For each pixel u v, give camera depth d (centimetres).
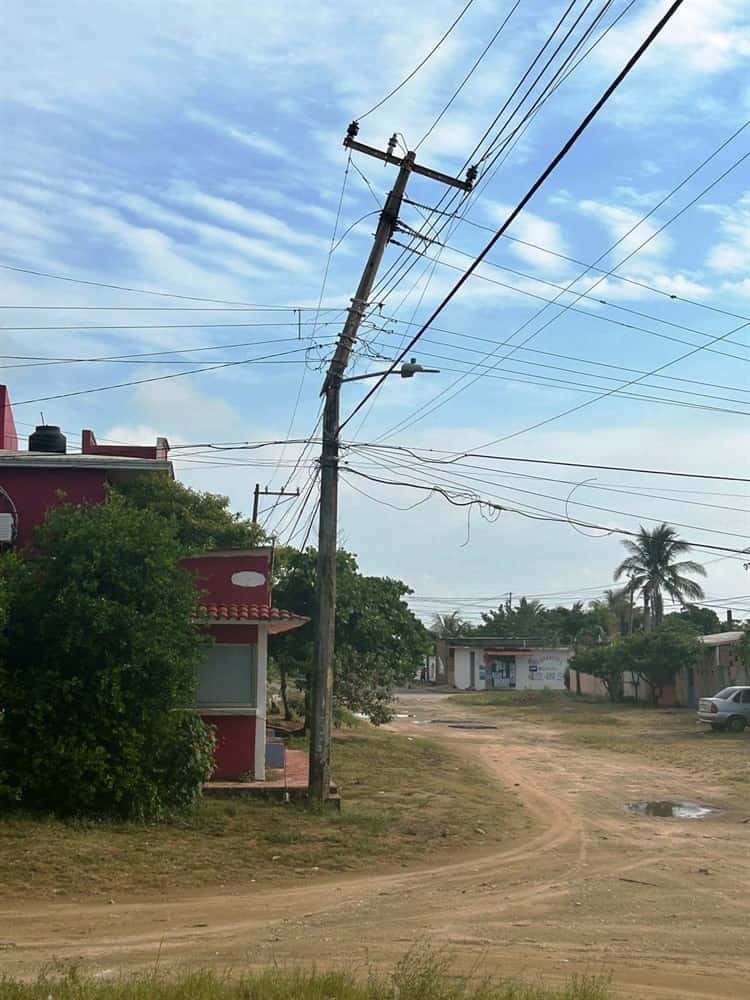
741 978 794
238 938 891
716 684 5103
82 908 988
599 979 766
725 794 1973
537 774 2341
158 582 1479
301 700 3712
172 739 1465
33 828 1282
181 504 2488
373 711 2780
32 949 837
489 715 5212
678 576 6469
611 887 1123
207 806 1517
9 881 1067
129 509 1573
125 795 1409
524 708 5769
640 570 6512
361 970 782
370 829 1427
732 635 5347
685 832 1515
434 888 1115
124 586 1448
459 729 4053
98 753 1380
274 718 3400
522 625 9756
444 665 9250
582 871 1213
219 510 2614
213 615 1697
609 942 895
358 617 2708
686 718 4481
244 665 1744
